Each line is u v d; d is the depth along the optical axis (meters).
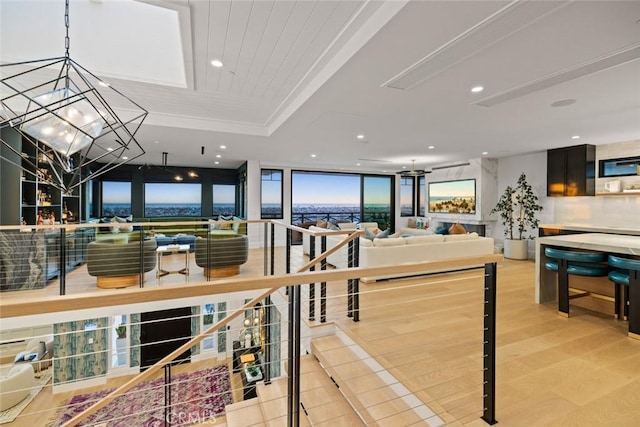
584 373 2.15
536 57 2.34
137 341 5.63
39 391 4.92
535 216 6.82
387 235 5.61
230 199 9.85
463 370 2.20
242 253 5.18
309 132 4.77
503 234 7.53
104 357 5.36
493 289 1.67
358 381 2.25
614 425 1.66
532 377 2.10
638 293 2.67
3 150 4.18
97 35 3.00
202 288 1.10
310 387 2.36
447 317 3.22
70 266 5.20
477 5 1.74
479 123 4.23
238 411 2.66
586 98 3.23
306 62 2.76
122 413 4.68
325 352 2.68
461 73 2.62
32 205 4.67
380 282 4.68
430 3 1.73
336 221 9.30
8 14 2.77
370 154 7.02
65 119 1.31
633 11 1.78
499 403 1.83
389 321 3.10
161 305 3.47
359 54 2.30
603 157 5.74
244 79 3.13
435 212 9.03
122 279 4.38
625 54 2.30
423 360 2.33
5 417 4.32
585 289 3.47
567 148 6.00
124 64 3.12
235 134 4.89
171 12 3.04
